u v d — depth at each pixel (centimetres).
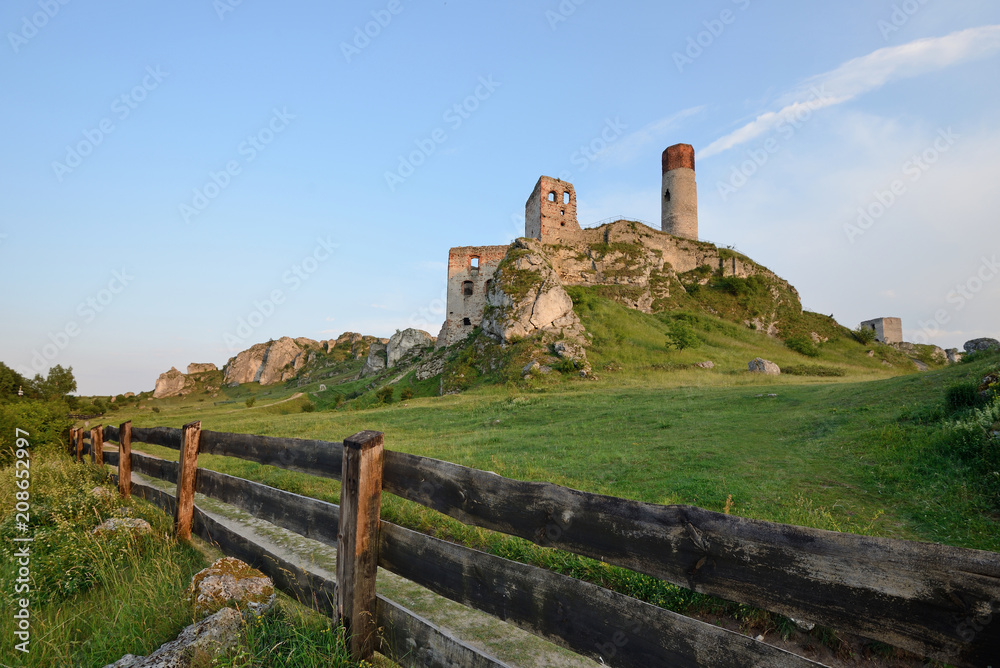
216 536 505
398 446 1395
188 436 567
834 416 1273
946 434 876
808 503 708
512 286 4341
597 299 4797
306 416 3023
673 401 1975
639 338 4150
